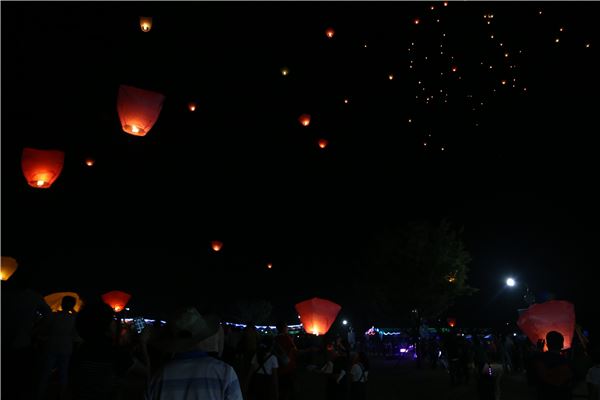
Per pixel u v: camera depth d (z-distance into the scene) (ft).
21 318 22.22
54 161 27.68
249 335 37.50
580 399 45.62
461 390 56.75
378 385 61.77
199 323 11.95
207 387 11.28
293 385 30.91
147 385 11.61
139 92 24.25
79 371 14.53
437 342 90.53
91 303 15.37
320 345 41.86
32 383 23.08
